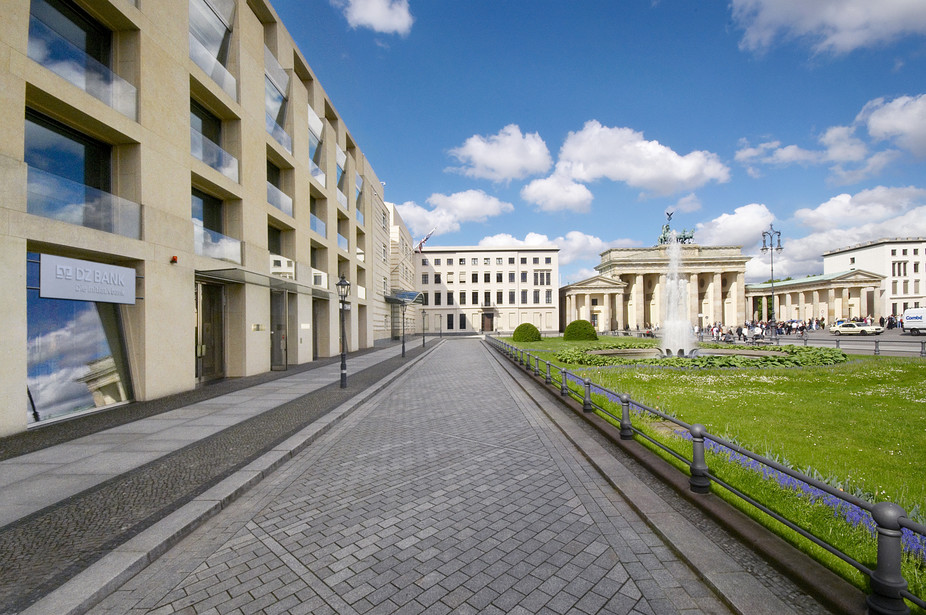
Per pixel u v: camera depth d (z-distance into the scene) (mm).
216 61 15031
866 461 5516
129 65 11367
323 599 3162
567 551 3773
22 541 3914
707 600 3037
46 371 9242
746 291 90312
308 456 6863
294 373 17703
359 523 4426
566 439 7645
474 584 3307
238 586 3354
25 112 9336
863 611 2559
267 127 19344
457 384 15125
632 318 80250
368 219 36094
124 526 4203
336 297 27188
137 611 3074
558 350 26328
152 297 11602
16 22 8320
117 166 11328
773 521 3865
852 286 70875
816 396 10281
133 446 7066
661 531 3914
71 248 9508
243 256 16250
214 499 4848
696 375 14297
